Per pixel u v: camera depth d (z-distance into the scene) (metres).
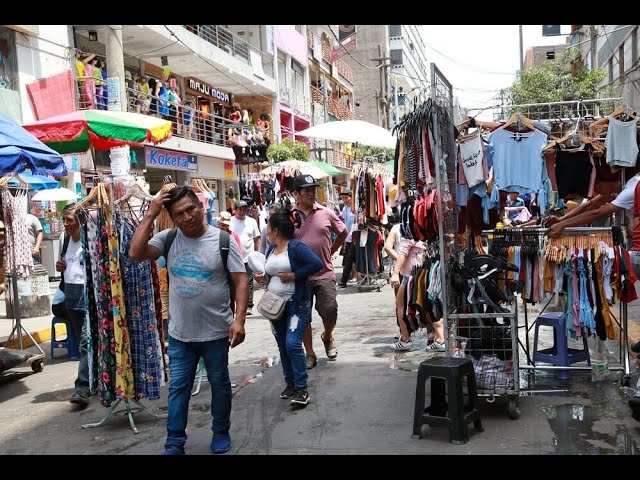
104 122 7.48
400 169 6.91
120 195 5.37
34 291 10.95
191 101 23.05
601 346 7.14
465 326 5.21
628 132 6.47
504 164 6.60
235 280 4.43
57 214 15.32
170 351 4.44
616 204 5.16
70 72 14.38
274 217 5.64
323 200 24.00
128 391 5.13
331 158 33.75
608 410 5.07
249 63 25.91
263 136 23.28
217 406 4.50
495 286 5.22
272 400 5.80
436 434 4.70
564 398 5.42
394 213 12.00
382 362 7.05
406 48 71.12
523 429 4.72
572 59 28.30
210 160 23.23
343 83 45.47
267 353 7.83
